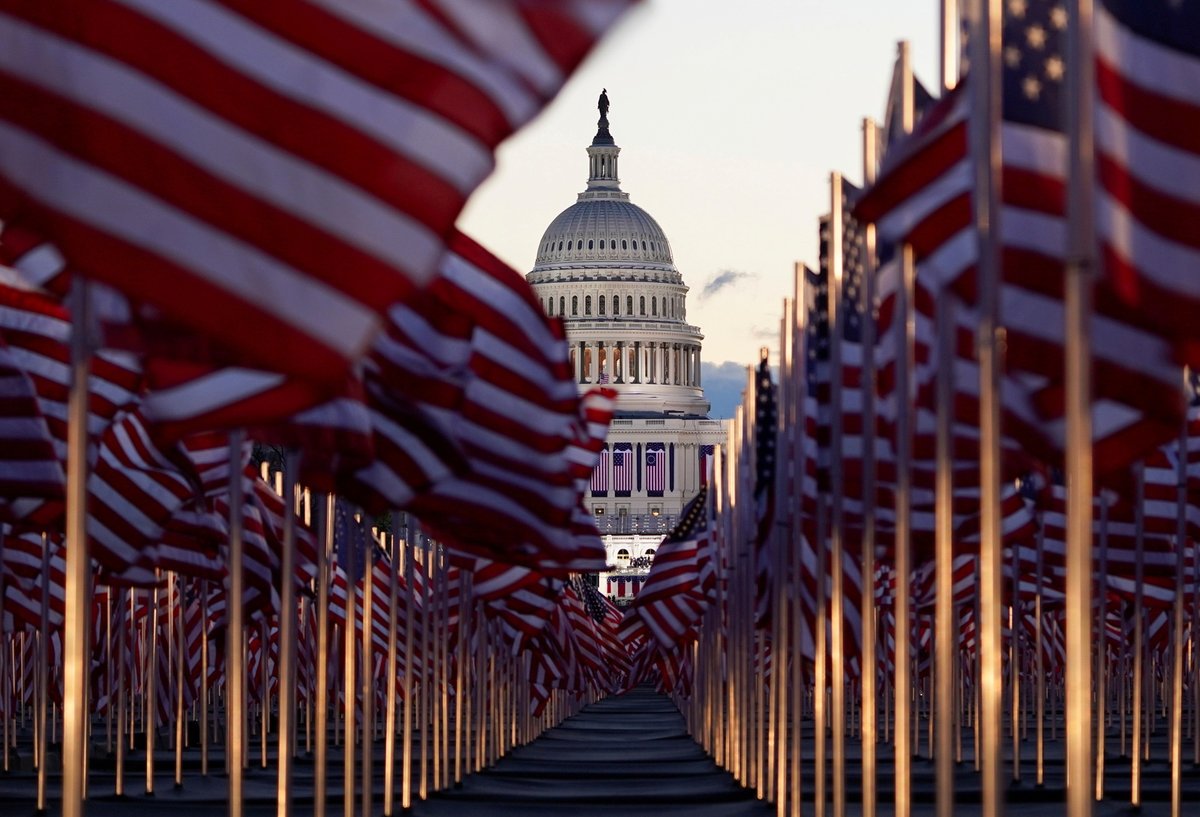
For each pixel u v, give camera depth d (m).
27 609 59.66
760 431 63.00
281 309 22.97
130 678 85.88
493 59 22.72
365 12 23.17
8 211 23.02
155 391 28.78
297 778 76.25
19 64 23.08
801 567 59.06
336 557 77.81
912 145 32.50
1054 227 30.56
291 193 23.02
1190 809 61.00
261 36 23.17
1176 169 26.31
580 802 69.06
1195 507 57.16
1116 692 112.38
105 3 23.23
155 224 23.02
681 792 72.62
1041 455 34.59
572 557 46.12
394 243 22.97
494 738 89.88
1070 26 26.97
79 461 28.33
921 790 69.31
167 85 23.12
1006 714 110.25
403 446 36.09
